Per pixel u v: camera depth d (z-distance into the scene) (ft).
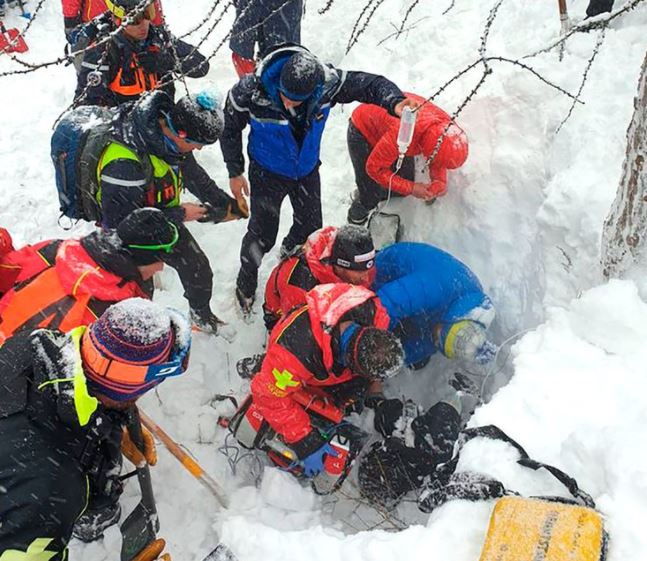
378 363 9.54
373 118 13.46
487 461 7.61
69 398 6.56
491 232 13.34
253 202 13.46
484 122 14.16
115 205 10.41
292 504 11.13
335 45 19.83
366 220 15.15
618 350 8.95
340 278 11.96
